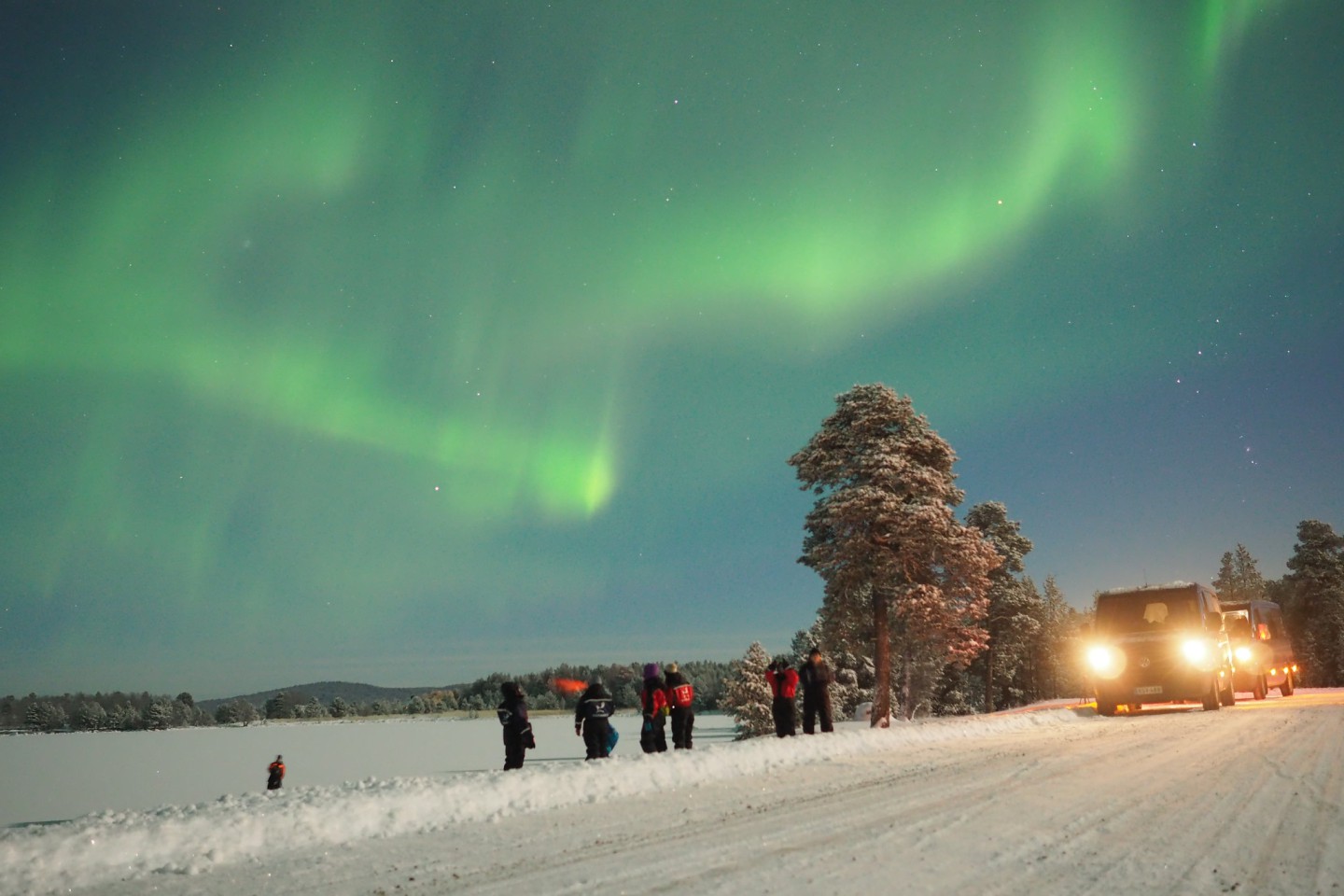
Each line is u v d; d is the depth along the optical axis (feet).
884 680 100.27
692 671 454.81
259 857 22.24
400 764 237.45
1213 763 35.76
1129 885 16.74
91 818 23.36
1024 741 51.19
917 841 21.45
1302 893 15.98
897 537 99.25
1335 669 208.95
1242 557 300.40
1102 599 76.18
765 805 28.84
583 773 33.19
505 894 17.22
